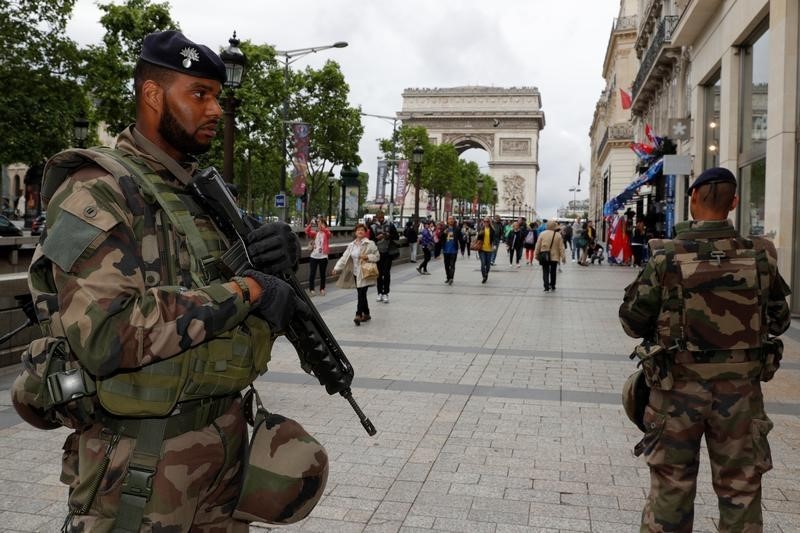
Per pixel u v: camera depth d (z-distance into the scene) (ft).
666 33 81.05
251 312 5.83
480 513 12.48
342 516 12.26
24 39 74.64
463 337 31.96
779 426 17.74
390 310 41.83
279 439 6.42
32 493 13.10
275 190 209.26
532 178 320.09
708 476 14.35
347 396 7.05
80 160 5.54
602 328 35.24
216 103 6.15
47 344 5.39
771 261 9.26
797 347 28.73
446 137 327.26
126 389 5.31
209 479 5.92
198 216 6.09
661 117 98.32
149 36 6.01
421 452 15.72
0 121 75.15
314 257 49.88
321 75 148.36
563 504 12.93
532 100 321.11
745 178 48.62
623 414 19.16
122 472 5.52
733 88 50.37
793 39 37.83
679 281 9.12
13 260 39.04
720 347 9.04
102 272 5.07
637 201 112.88
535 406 19.88
